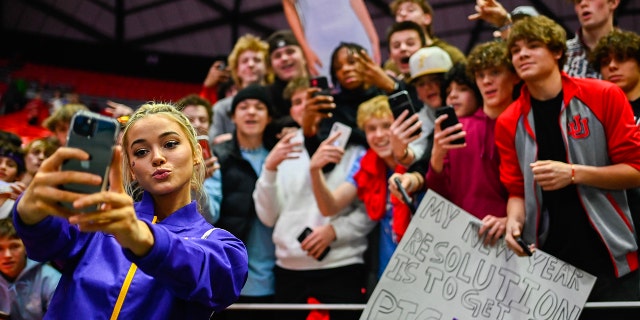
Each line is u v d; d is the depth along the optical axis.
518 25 2.84
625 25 6.73
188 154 1.65
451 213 2.82
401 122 3.07
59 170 1.22
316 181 3.19
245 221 3.39
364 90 3.70
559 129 2.77
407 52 3.90
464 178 3.04
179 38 12.02
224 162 3.49
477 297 2.73
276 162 3.27
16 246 3.13
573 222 2.74
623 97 2.73
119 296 1.54
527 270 2.73
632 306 2.64
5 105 10.82
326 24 4.31
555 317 2.67
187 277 1.40
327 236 3.22
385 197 3.26
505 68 3.04
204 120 4.03
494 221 2.81
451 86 3.27
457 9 9.04
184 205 1.71
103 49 12.09
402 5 4.43
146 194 1.71
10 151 3.70
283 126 3.67
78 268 1.58
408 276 2.76
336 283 3.20
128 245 1.29
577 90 2.76
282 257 3.28
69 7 11.98
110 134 1.24
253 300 3.31
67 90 11.70
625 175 2.66
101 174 1.23
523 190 2.84
